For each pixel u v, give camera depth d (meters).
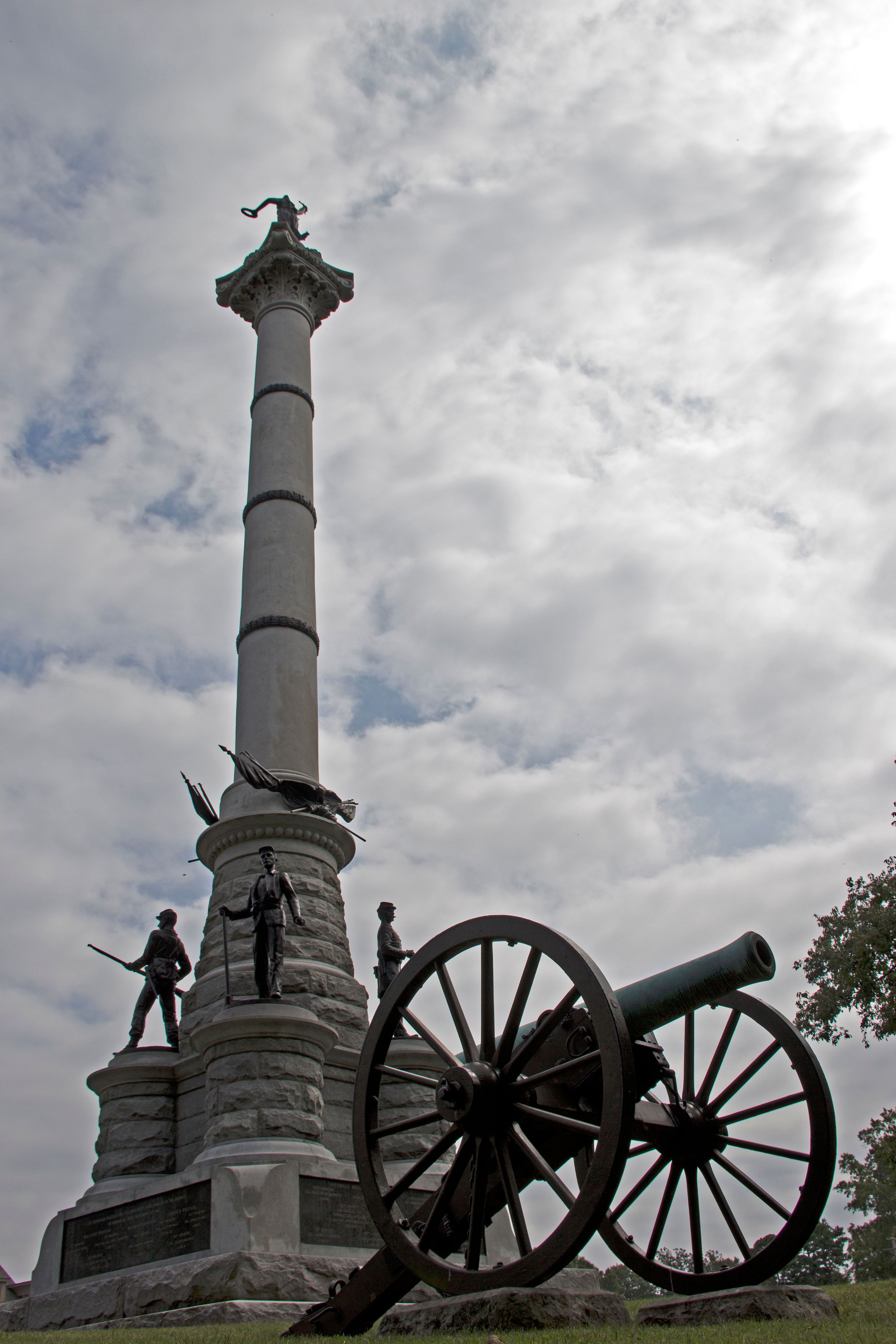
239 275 35.06
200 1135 21.66
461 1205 9.41
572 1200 8.00
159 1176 21.56
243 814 25.61
